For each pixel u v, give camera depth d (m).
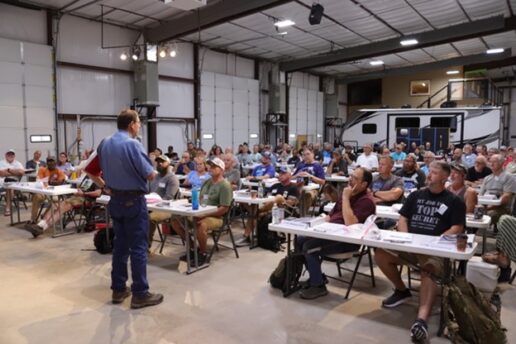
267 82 15.16
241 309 3.21
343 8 9.53
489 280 2.95
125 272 3.36
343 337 2.76
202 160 6.29
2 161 7.73
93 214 5.80
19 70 8.55
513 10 10.04
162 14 9.58
